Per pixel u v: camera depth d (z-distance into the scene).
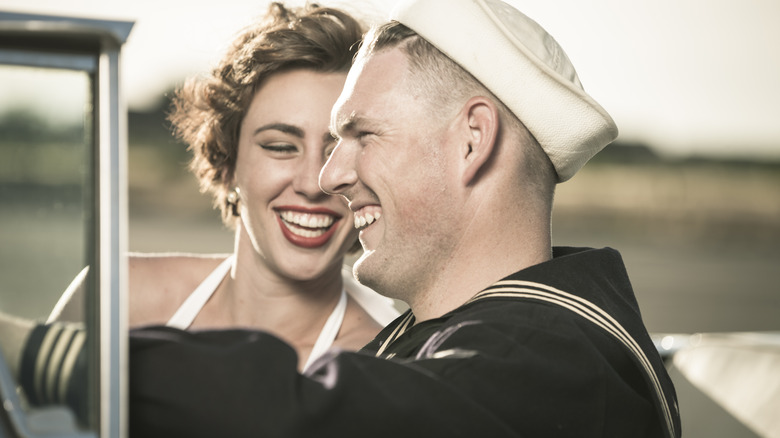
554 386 1.50
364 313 2.87
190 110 2.89
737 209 30.67
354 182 1.79
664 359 2.81
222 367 1.37
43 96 1.21
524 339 1.54
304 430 1.35
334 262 2.70
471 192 1.72
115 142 1.21
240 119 2.63
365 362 1.45
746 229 29.25
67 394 1.22
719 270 20.05
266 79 2.56
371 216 1.81
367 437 1.39
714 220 29.48
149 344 1.41
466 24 1.71
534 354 1.52
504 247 1.74
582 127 1.74
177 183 26.73
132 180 26.48
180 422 1.35
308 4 2.80
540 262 1.76
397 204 1.73
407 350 1.69
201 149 2.84
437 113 1.71
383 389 1.41
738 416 2.51
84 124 1.22
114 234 1.21
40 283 1.22
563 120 1.73
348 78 1.82
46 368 1.22
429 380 1.43
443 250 1.74
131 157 26.92
